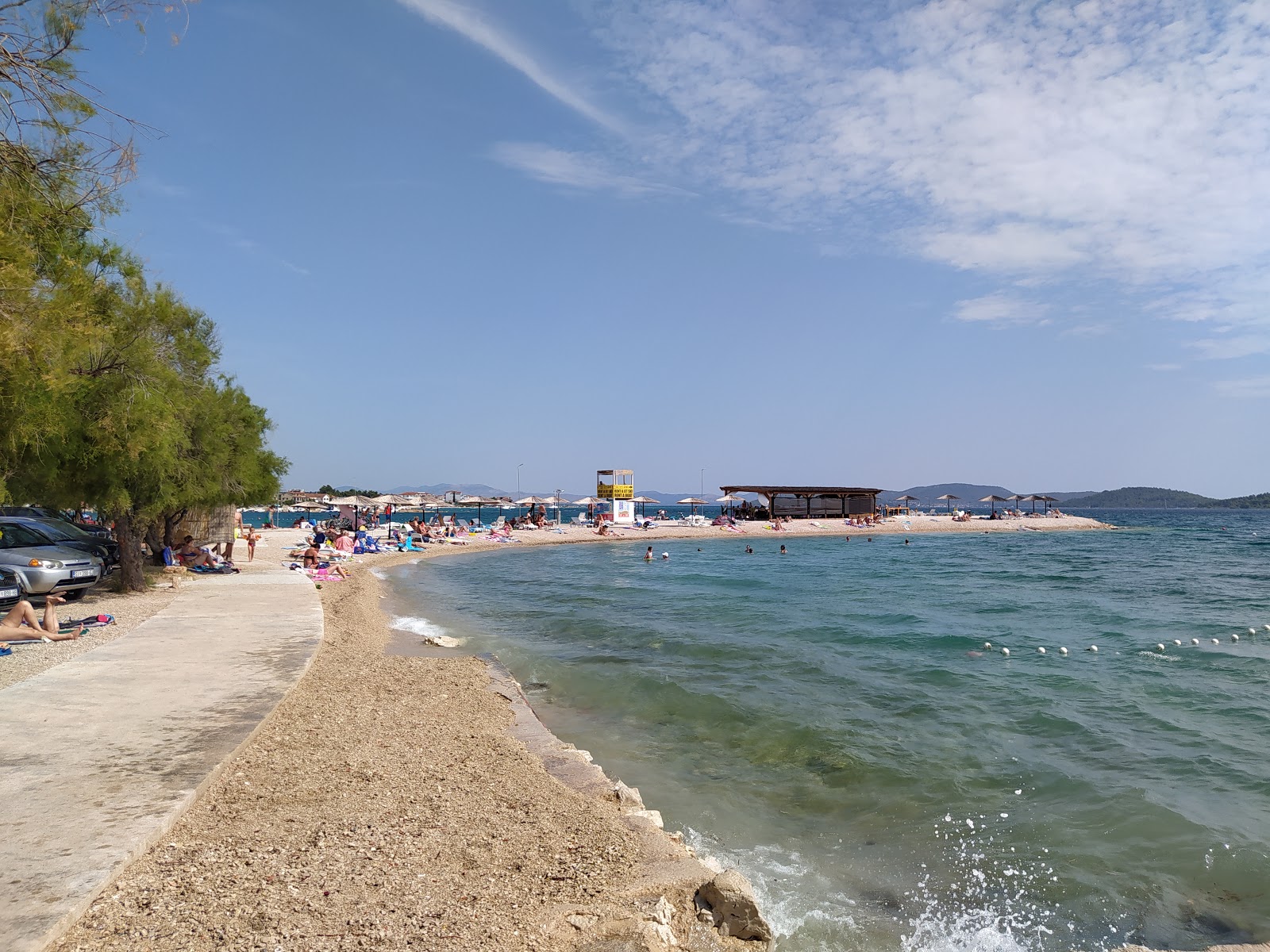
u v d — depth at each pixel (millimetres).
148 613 13695
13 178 5961
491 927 4133
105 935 3645
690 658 14406
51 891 3867
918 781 8125
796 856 6395
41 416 7902
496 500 76625
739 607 21953
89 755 6074
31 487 13664
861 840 6715
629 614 20203
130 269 12477
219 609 14258
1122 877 6047
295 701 8766
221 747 6352
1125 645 16281
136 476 15023
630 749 9195
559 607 21562
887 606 22516
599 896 4703
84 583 14211
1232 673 13461
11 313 6352
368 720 8547
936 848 6566
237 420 22516
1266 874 6062
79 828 4684
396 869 4793
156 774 5695
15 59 5164
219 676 8883
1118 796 7637
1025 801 7578
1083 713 10695
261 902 4145
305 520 64938
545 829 5785
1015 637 17094
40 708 7375
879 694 11797
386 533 53125
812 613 20766
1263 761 8680
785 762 8719
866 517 80062
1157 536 76438
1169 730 9906
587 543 57469
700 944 4496
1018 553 49969
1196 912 5543
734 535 65875
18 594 12953
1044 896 5742
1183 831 6824
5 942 3354
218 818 5305
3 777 5547
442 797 6309
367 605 19250
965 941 5137
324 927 3926
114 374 11992
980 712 10766
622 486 69250
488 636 16250
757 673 13258
